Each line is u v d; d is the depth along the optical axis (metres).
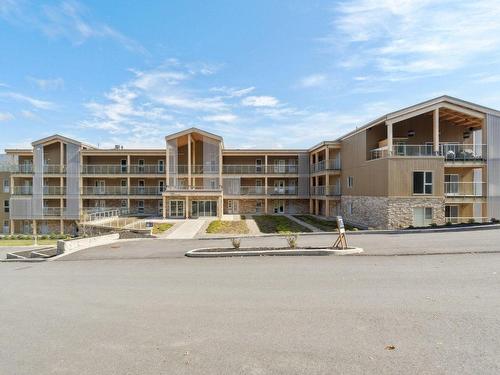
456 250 12.21
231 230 25.05
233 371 4.32
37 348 5.18
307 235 18.11
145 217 35.22
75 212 37.53
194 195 34.22
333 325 5.79
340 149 33.75
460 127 27.52
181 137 35.94
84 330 5.88
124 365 4.57
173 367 4.47
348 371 4.25
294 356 4.70
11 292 8.71
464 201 23.55
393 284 8.26
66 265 12.85
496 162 23.84
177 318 6.36
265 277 9.41
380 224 24.39
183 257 13.41
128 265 12.20
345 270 9.90
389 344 4.99
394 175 23.20
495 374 4.11
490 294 7.29
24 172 37.75
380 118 24.56
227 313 6.57
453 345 4.91
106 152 38.00
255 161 41.22
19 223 37.94
